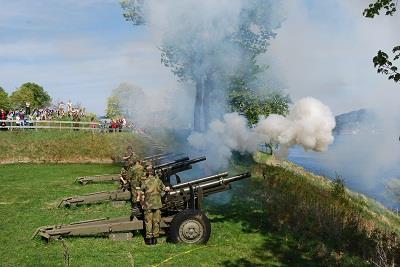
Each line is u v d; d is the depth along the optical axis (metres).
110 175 20.67
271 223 13.37
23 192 18.12
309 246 11.40
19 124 32.91
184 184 12.43
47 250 10.78
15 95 76.44
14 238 11.68
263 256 10.78
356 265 10.20
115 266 9.75
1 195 17.45
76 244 11.25
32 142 30.73
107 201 15.91
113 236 11.67
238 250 11.12
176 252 10.76
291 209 14.18
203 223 11.41
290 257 10.77
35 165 28.16
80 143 31.17
